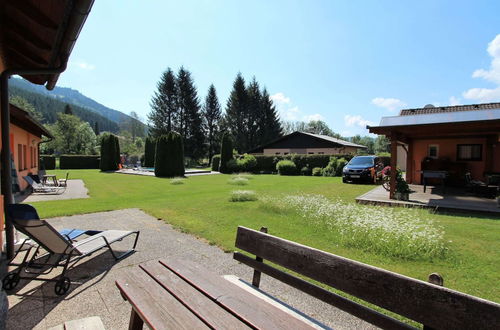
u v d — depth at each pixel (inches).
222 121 1916.8
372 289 59.6
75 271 137.9
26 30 142.9
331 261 69.1
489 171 471.2
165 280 81.6
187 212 279.3
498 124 297.6
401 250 155.6
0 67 190.1
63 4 103.7
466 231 211.8
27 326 92.0
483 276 130.9
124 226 225.5
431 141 549.3
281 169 964.0
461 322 46.3
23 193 454.6
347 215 223.6
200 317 62.2
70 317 97.6
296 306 103.0
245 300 70.3
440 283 52.4
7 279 119.4
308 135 1266.0
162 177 804.6
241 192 368.5
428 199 358.3
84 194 441.7
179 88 1801.2
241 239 101.3
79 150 1827.0
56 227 222.7
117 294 114.4
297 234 200.8
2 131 153.5
